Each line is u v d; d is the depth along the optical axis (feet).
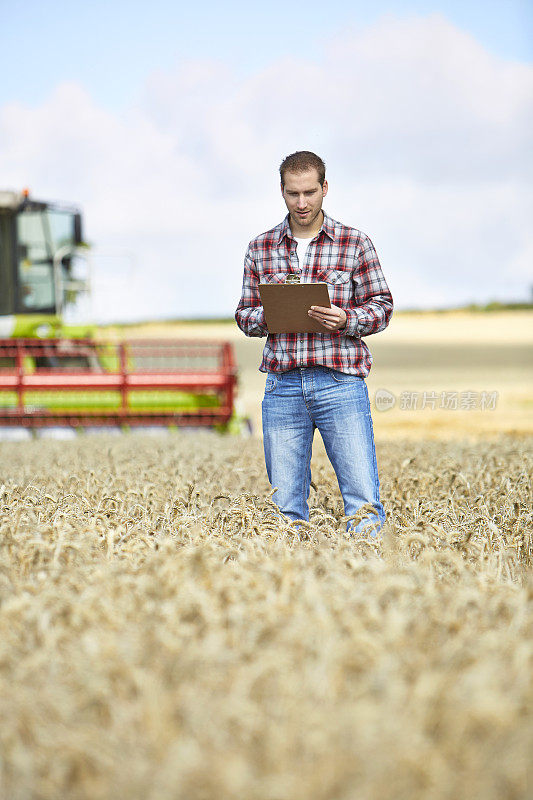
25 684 12.57
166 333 466.70
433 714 10.89
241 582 16.07
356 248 25.45
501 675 12.03
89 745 10.80
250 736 10.77
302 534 24.20
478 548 20.86
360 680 11.95
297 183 24.07
